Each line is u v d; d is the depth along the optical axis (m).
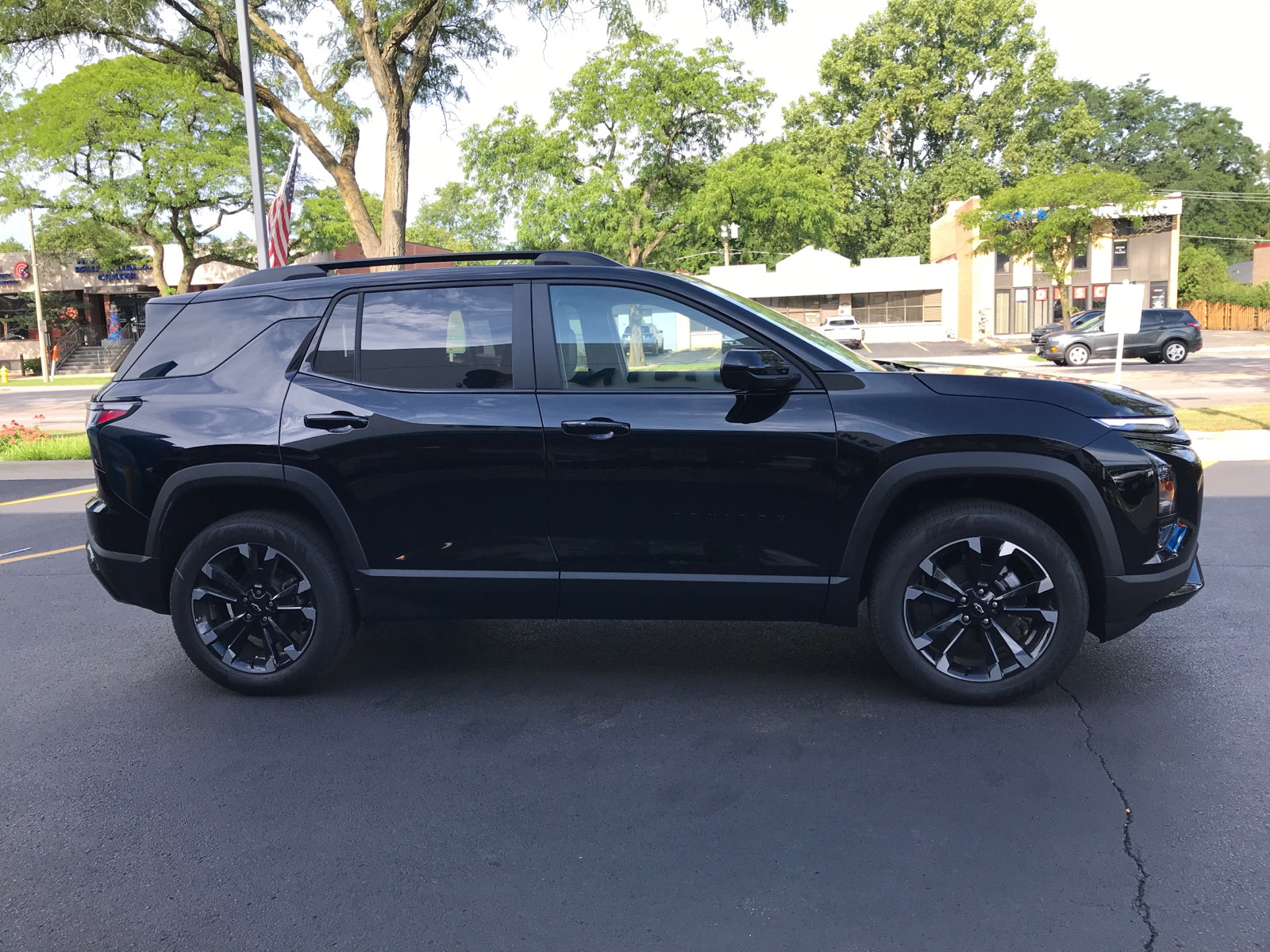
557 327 3.83
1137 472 3.52
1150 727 3.56
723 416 3.66
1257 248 65.31
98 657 4.87
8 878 2.75
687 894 2.57
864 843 2.80
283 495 4.06
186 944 2.41
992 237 46.34
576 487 3.74
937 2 65.31
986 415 3.55
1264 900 2.46
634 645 4.73
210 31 15.08
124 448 4.05
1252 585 5.48
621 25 14.40
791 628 4.94
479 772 3.37
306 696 4.18
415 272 4.00
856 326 45.69
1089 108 76.44
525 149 38.47
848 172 66.81
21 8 14.60
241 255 44.78
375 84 14.73
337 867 2.76
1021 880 2.58
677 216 40.50
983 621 3.71
